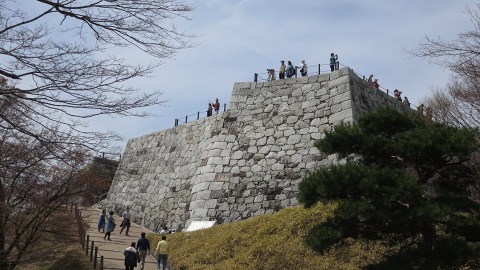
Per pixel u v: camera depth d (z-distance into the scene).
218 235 21.02
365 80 25.91
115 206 34.72
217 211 24.78
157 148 33.53
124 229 28.11
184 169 29.50
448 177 12.73
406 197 10.86
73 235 18.58
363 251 16.02
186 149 30.44
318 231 11.98
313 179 11.92
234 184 25.22
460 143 11.34
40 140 7.65
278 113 26.02
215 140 27.17
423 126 13.05
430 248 11.23
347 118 23.58
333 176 11.43
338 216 11.82
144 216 30.92
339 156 13.17
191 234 22.86
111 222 23.86
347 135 12.72
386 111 13.25
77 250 20.19
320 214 18.59
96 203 36.41
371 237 11.87
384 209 11.04
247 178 25.11
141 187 32.91
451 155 11.86
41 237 16.86
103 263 18.48
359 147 12.76
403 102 28.88
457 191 12.80
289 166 24.45
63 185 15.09
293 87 26.20
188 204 27.14
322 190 11.48
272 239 18.23
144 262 18.20
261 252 17.61
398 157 12.41
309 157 24.12
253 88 27.34
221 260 18.45
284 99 26.19
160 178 31.45
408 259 11.22
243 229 20.50
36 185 14.22
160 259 17.56
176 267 18.91
